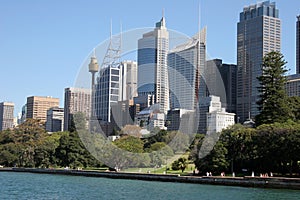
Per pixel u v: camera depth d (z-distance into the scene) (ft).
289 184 258.37
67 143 482.28
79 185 310.04
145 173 345.51
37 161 537.65
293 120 391.86
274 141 308.60
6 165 585.22
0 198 234.58
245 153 328.70
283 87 403.95
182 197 229.25
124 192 257.75
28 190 279.08
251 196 228.63
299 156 296.71
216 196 231.09
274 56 405.18
